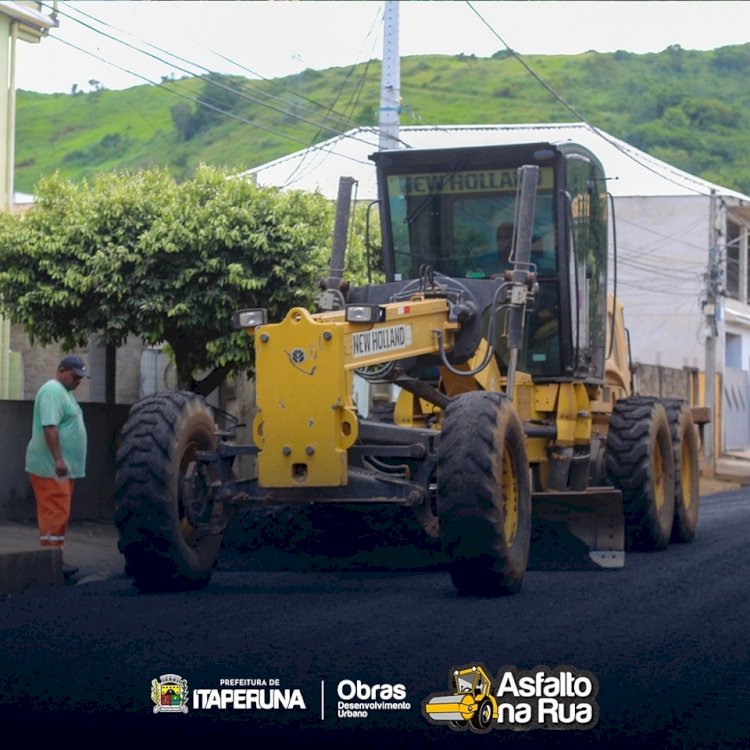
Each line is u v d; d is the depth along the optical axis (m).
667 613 8.82
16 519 15.21
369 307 9.57
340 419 9.53
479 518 9.30
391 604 9.10
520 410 11.98
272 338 9.65
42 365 25.34
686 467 15.30
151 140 71.25
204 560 10.02
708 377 34.94
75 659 7.12
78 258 16.17
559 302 12.16
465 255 12.32
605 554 10.95
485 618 8.46
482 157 12.16
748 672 7.05
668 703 6.38
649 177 41.72
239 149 64.19
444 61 99.31
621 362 15.17
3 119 23.66
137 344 24.33
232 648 7.40
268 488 9.73
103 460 16.81
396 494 9.55
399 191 12.45
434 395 10.77
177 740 5.75
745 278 46.19
